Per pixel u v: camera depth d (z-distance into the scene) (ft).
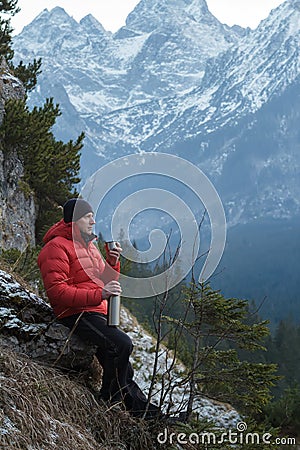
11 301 19.24
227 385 19.98
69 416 17.04
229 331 19.71
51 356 18.79
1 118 46.21
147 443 18.03
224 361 20.25
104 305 19.29
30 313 19.26
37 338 18.79
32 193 48.32
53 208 50.65
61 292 18.24
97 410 18.04
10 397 15.62
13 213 44.86
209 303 19.10
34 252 31.68
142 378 34.53
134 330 46.01
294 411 34.86
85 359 19.25
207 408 36.27
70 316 18.81
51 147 49.16
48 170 49.37
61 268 18.44
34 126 47.32
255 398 19.95
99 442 17.42
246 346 20.20
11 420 14.98
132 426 18.20
